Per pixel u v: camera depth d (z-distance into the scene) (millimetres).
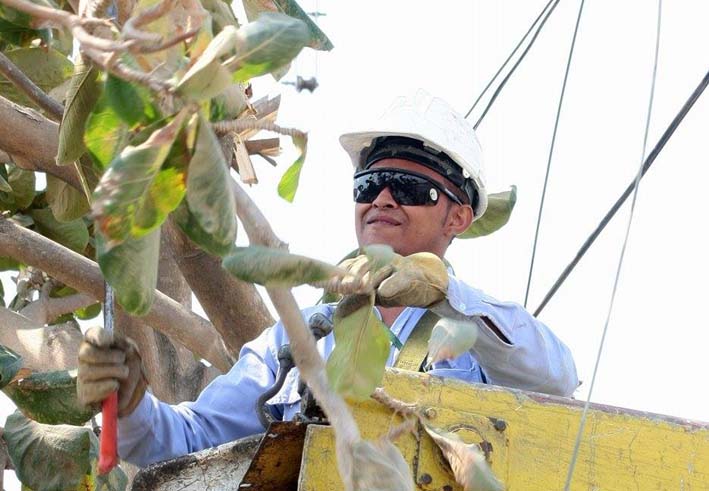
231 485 3326
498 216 4613
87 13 2336
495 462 3062
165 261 5746
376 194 4219
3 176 5391
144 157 2082
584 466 3129
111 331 3107
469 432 3057
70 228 5484
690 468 3203
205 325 5203
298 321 2338
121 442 3631
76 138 2982
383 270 2881
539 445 3107
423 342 3730
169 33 2285
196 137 2117
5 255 4992
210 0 2936
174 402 5816
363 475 2309
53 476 4238
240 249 2230
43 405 4133
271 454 3059
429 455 2992
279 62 2154
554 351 3793
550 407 3135
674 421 3227
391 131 4215
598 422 3166
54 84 4750
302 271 2227
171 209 2160
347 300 2498
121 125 2324
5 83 4820
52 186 5008
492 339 3570
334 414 2357
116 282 2246
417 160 4219
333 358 2463
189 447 3840
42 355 4770
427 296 2900
